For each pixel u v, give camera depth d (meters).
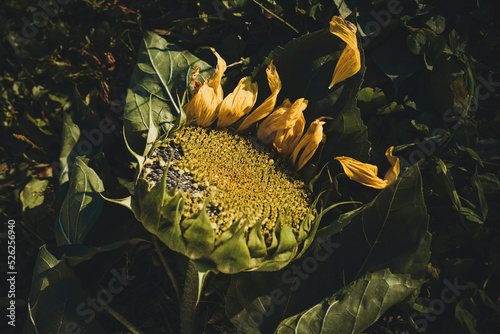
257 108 0.57
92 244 0.61
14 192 0.68
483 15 0.61
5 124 0.70
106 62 0.69
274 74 0.57
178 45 0.68
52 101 0.70
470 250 0.58
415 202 0.54
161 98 0.61
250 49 0.67
